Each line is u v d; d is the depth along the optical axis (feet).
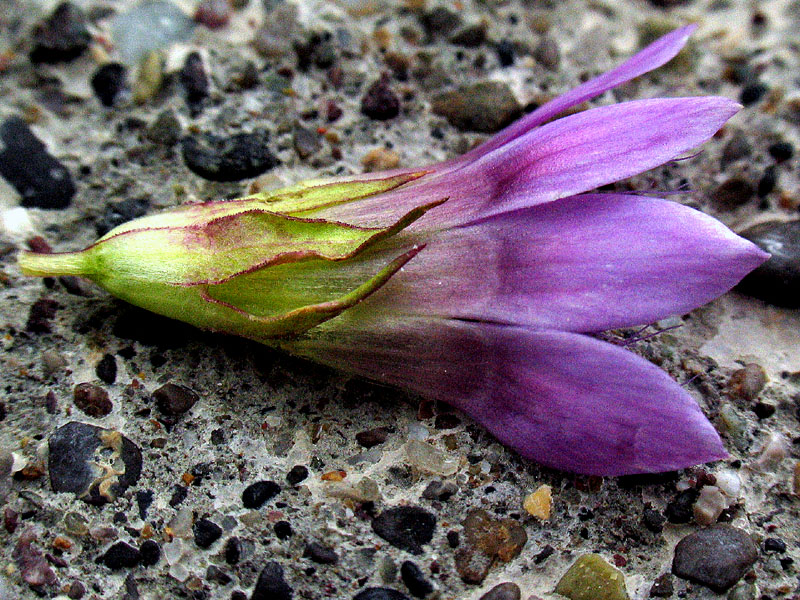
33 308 0.16
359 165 0.18
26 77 0.18
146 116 0.18
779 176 0.18
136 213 0.17
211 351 0.15
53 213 0.17
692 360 0.16
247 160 0.17
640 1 0.21
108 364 0.15
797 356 0.16
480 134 0.18
